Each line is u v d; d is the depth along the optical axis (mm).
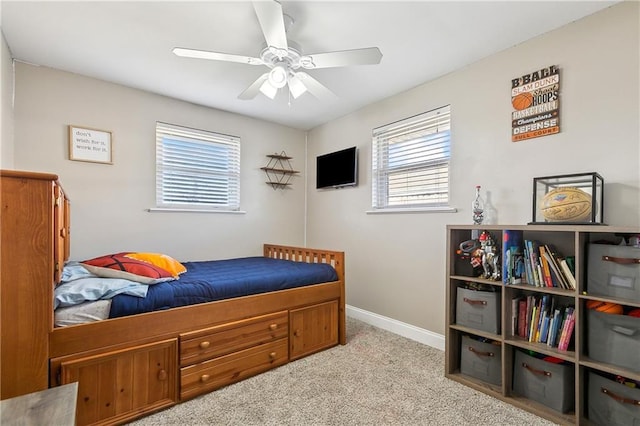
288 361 2369
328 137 3895
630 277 1485
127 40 2123
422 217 2809
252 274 2391
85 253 2654
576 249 1631
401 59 2389
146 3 1745
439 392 1966
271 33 1610
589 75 1862
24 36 2061
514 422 1674
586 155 1866
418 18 1885
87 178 2668
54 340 1479
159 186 3072
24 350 1404
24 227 1399
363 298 3381
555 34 2004
